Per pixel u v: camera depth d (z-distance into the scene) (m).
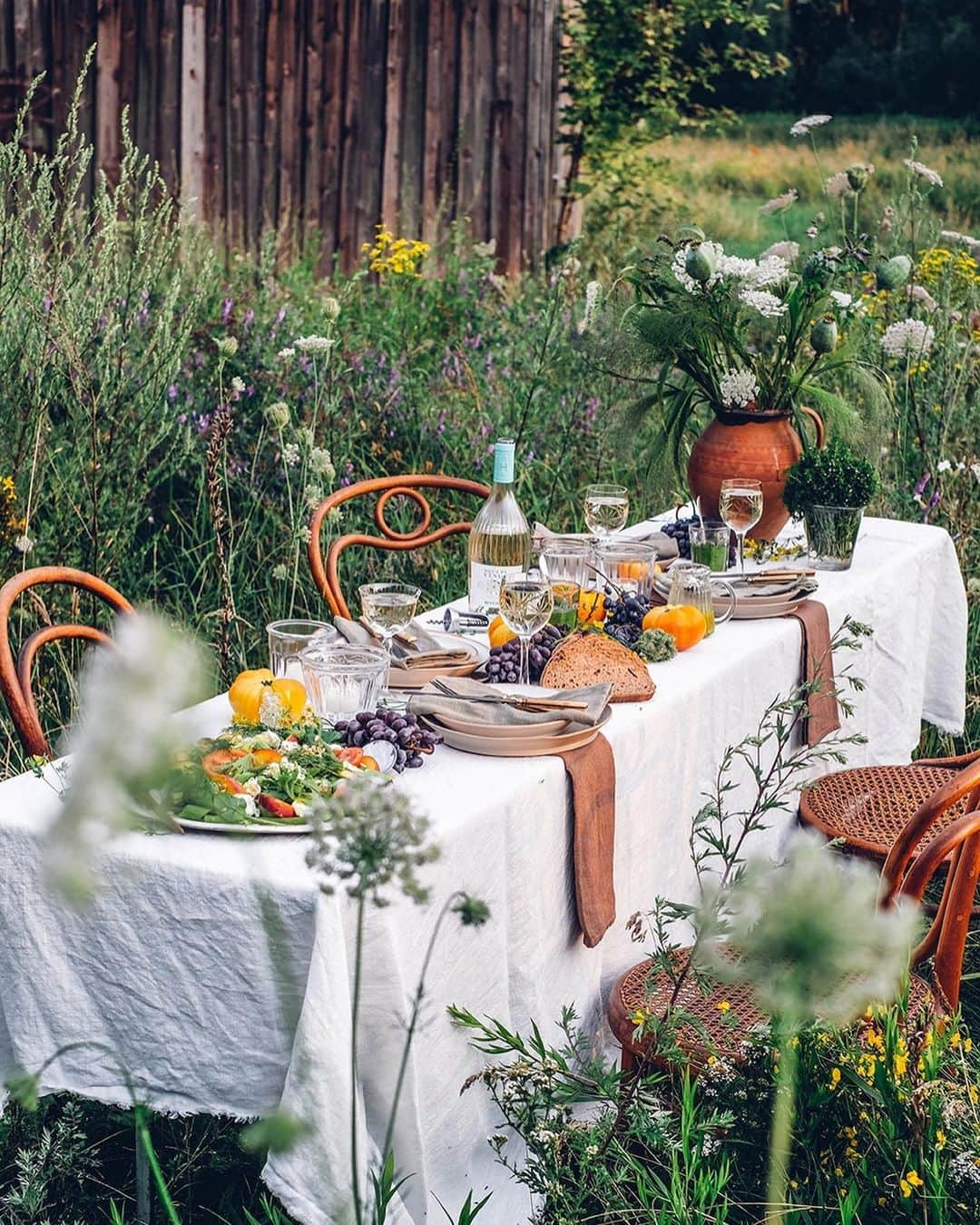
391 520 5.36
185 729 0.64
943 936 2.55
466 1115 2.26
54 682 4.06
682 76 11.05
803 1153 2.22
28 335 4.36
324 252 9.07
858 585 3.59
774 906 0.83
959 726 4.29
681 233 3.77
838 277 3.94
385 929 1.99
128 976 2.07
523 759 2.43
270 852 2.03
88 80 8.55
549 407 5.77
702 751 2.91
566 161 11.01
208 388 5.40
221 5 8.62
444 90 9.12
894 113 15.31
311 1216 1.92
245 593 4.57
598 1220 2.26
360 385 5.79
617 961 2.71
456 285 7.46
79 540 4.45
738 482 3.46
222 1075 2.06
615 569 3.29
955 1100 2.13
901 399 5.47
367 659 2.50
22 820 2.09
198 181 8.73
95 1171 2.48
